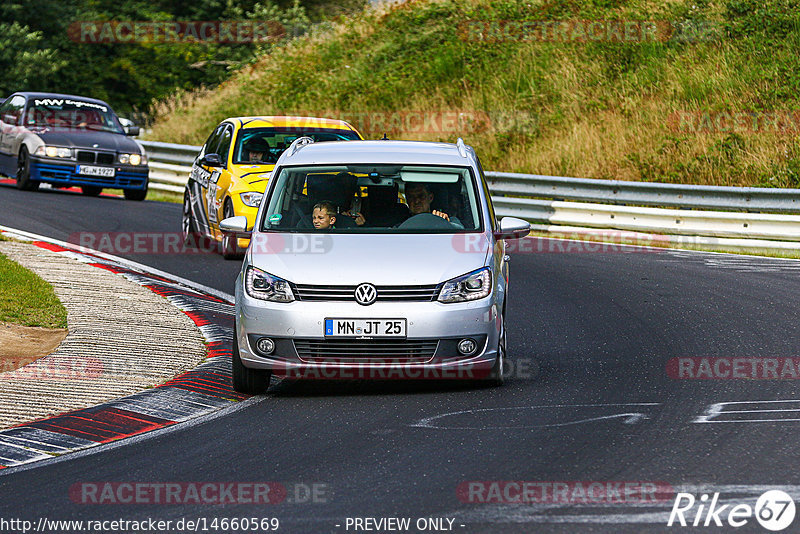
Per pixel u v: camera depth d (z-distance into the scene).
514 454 23.59
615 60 102.69
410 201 32.84
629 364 33.56
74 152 76.94
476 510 19.80
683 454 23.22
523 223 32.81
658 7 109.56
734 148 80.38
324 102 110.88
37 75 138.88
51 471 23.44
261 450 24.77
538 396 29.52
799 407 27.52
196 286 47.78
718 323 40.12
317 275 29.66
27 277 44.66
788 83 91.19
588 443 24.31
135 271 50.31
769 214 64.31
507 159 90.44
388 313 29.06
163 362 33.88
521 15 116.12
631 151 84.75
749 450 23.41
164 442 25.73
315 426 26.91
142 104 152.00
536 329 39.88
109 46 154.38
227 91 119.56
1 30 139.62
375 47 121.25
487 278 30.11
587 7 113.44
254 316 29.62
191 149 87.25
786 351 34.97
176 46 154.50
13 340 36.00
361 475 22.41
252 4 157.88
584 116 94.75
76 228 62.34
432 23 121.06
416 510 19.92
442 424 26.61
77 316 39.31
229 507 20.53
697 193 65.81
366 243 30.97
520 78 104.50
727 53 98.19
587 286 49.38
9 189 79.75
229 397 30.58
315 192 33.06
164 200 85.38
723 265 55.62
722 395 29.09
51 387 30.53
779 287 48.06
